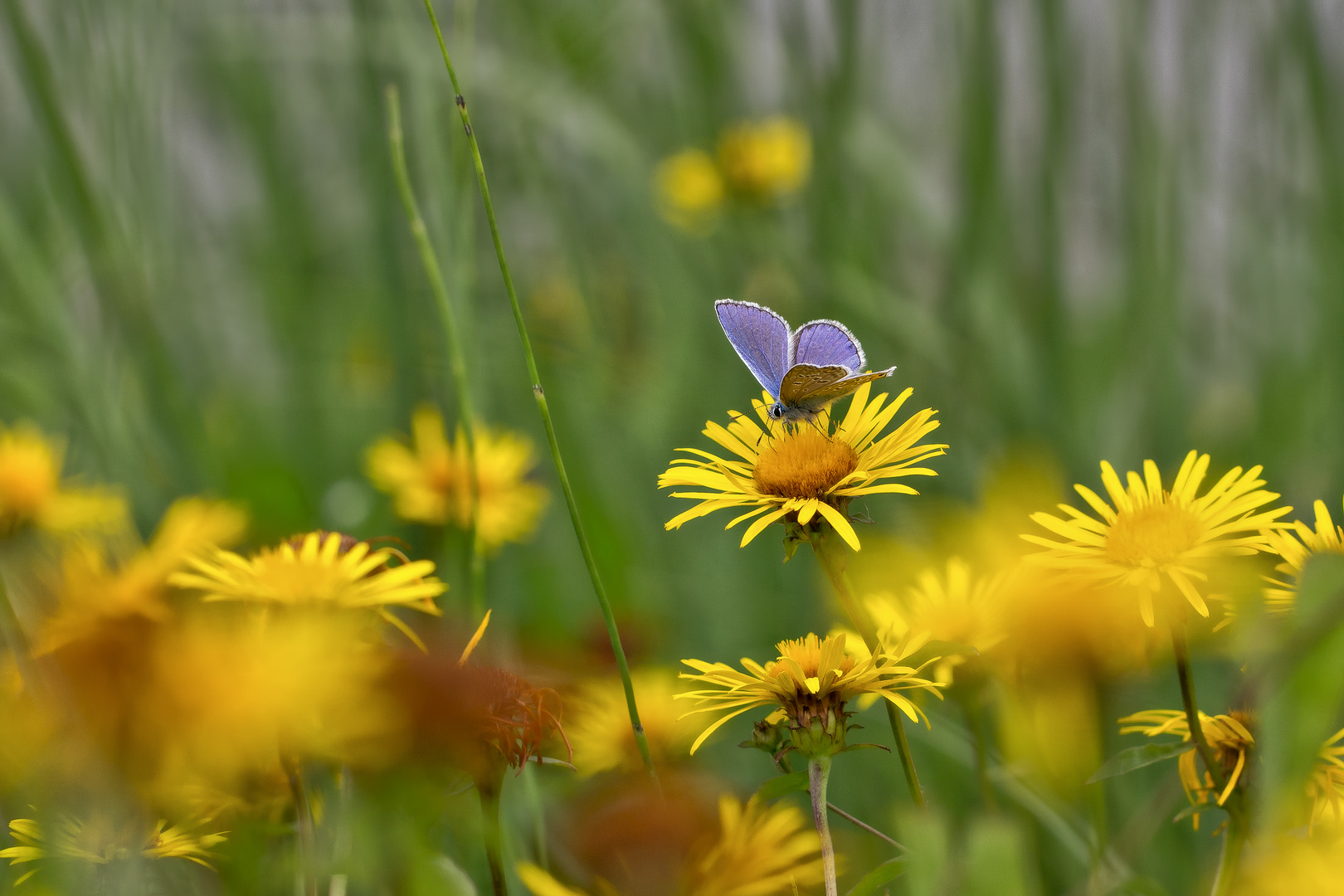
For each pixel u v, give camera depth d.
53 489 0.77
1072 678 0.69
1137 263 1.06
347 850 0.67
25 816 0.68
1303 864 0.66
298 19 1.03
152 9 0.94
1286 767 0.66
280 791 0.68
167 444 0.86
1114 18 1.09
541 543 0.96
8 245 0.85
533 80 1.09
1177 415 1.05
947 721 0.76
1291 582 0.67
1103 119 1.11
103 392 0.85
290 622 0.67
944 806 0.76
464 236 0.84
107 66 0.90
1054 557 0.68
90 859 0.66
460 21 0.85
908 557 0.80
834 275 1.08
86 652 0.66
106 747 0.66
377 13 0.94
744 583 0.96
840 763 0.79
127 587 0.70
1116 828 0.74
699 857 0.66
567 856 0.68
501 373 1.05
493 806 0.68
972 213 1.04
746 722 0.80
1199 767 0.68
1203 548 0.67
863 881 0.67
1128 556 0.67
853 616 0.70
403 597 0.68
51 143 0.85
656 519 1.08
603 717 0.73
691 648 0.85
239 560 0.68
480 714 0.67
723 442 0.71
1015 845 0.64
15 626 0.67
